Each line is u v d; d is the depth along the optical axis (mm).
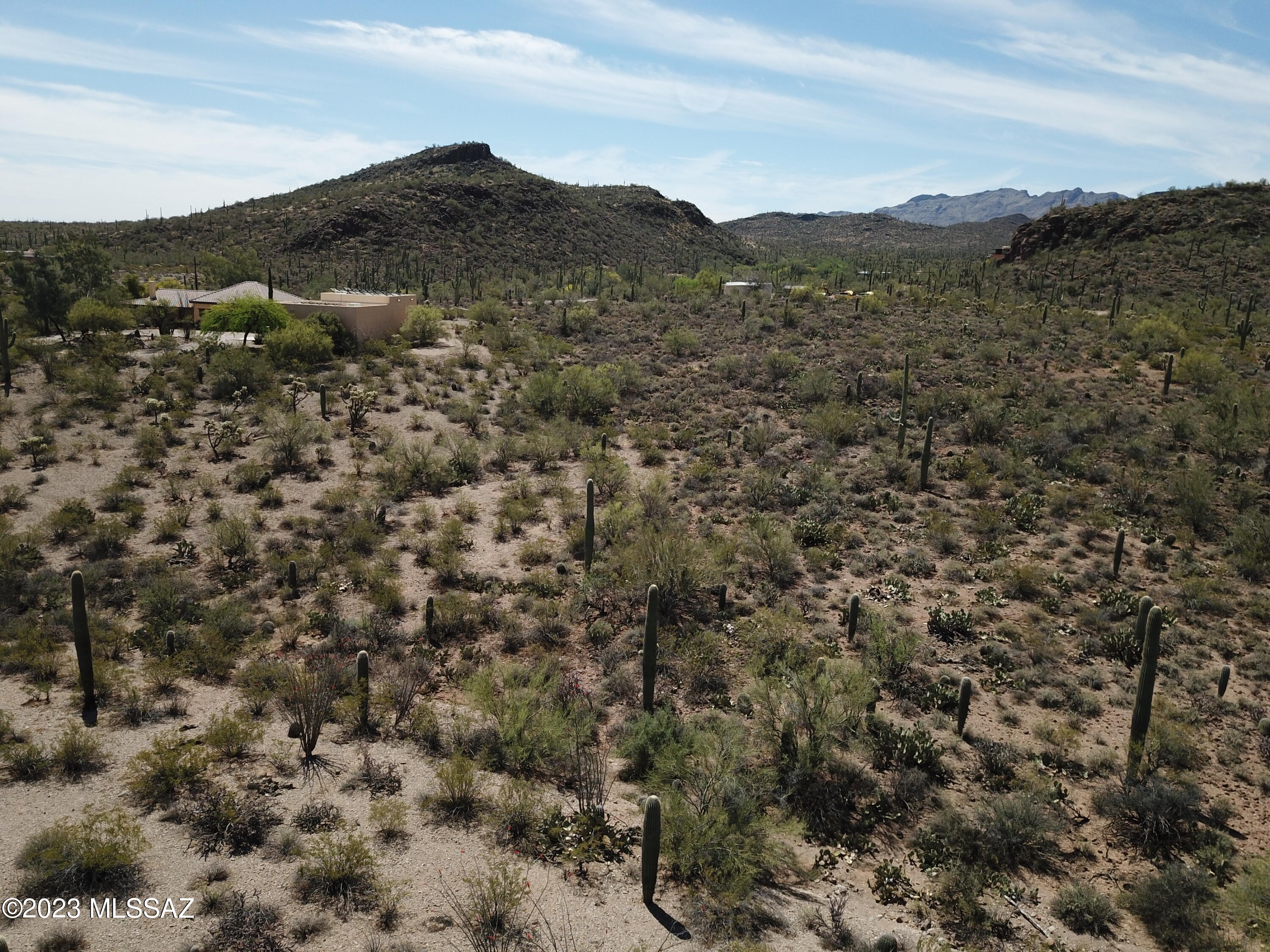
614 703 17844
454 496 32562
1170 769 16000
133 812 11750
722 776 13438
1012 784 15344
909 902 12203
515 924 9938
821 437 39656
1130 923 12203
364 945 9312
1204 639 21734
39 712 15047
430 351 56906
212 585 23344
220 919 9516
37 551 24391
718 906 10773
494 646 20359
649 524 26469
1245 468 35281
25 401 38281
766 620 20203
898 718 17750
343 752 14398
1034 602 24094
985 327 63562
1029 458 36719
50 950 8773
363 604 22453
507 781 13852
